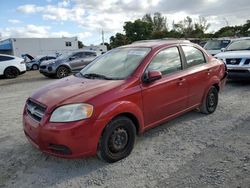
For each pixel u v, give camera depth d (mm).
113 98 3934
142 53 4766
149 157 4188
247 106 6691
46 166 4078
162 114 4785
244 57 8930
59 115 3689
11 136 5359
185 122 5652
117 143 4039
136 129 4402
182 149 4414
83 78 4746
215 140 4707
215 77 6031
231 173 3617
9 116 6891
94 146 3775
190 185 3402
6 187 3590
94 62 5422
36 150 4625
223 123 5527
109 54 5391
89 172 3850
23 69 17609
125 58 4883
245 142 4566
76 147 3652
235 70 9078
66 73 15578
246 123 5473
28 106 4266
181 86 5074
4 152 4625
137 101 4246
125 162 4070
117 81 4266
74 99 3793
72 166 4031
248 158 4000
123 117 4066
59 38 41562
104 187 3475
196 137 4875
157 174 3699
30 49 39750
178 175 3643
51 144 3752
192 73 5352
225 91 8508
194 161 3996
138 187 3426
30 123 3980
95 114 3721
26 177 3809
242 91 8422
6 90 11656
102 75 4664
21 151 4629
